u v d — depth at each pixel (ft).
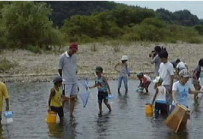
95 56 122.62
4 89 40.57
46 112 46.70
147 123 39.78
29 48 130.82
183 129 37.04
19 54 122.31
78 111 46.83
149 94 61.05
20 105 51.60
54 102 41.63
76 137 34.68
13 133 36.35
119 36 206.59
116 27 216.33
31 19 136.46
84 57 120.06
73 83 43.60
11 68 98.94
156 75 54.34
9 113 40.91
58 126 39.06
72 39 181.68
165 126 38.37
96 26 211.82
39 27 138.21
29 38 138.72
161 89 43.78
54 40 139.95
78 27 208.23
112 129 37.50
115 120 41.52
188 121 40.55
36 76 88.94
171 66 43.21
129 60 116.47
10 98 57.72
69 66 43.39
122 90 66.39
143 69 100.78
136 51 136.77
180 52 140.15
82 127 38.47
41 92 64.49
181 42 188.85
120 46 151.23
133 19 246.06
